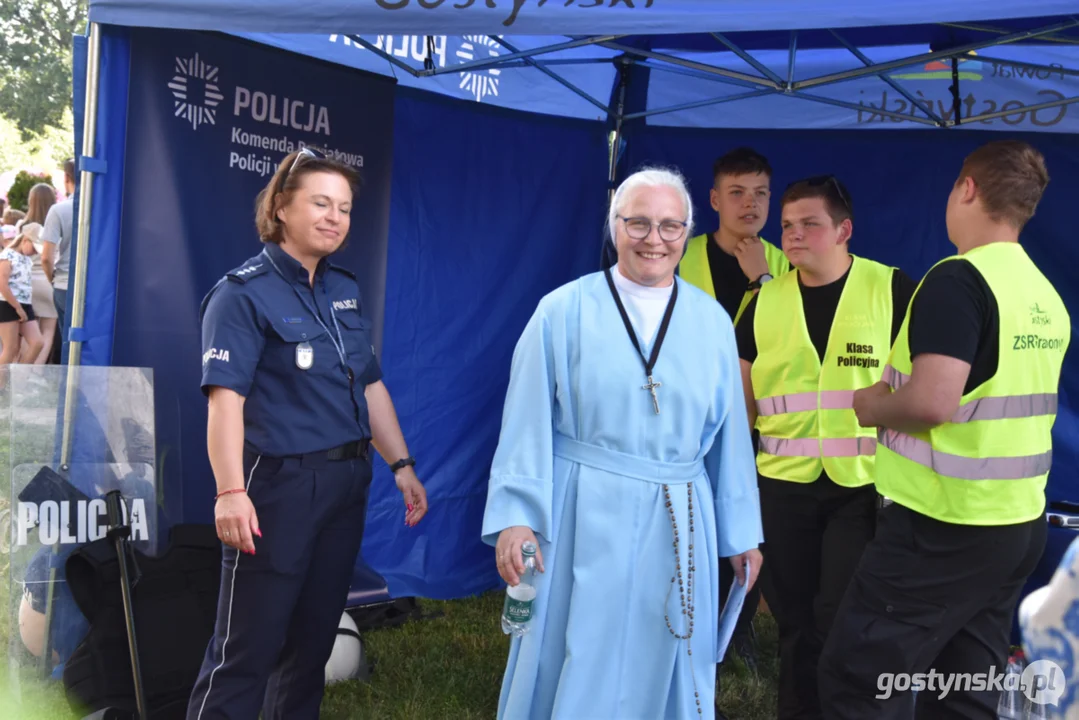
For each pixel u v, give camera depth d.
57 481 2.94
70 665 2.81
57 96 20.12
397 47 4.39
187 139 3.53
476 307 4.86
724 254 4.14
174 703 2.83
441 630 4.29
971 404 2.24
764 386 3.18
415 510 2.90
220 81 3.62
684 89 5.11
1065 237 4.48
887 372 2.45
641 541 2.20
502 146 4.88
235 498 2.35
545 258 5.11
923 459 2.29
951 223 2.46
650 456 2.21
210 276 3.65
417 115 4.54
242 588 2.44
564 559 2.21
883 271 3.12
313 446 2.49
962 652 2.47
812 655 3.13
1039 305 2.31
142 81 3.38
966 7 2.38
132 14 2.95
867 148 4.83
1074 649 2.30
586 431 2.22
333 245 2.58
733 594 2.40
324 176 2.54
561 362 2.22
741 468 2.36
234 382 2.38
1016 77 4.50
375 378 2.85
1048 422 2.37
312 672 2.70
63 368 2.98
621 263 2.28
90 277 3.31
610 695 2.19
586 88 5.14
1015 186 2.31
